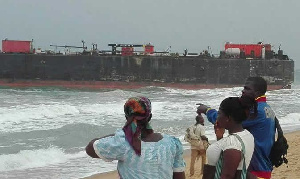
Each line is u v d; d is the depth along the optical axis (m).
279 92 55.19
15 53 57.19
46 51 59.66
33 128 21.12
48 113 26.66
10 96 42.22
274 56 62.25
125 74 58.41
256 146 4.33
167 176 3.39
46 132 19.89
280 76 59.97
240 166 3.69
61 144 17.14
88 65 57.81
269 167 4.48
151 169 3.32
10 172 12.17
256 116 4.30
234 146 3.66
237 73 59.69
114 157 3.33
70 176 11.77
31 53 57.81
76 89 57.44
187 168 12.09
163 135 3.53
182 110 32.34
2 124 22.11
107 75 58.16
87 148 3.40
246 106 3.88
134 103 3.39
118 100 39.97
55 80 57.62
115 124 23.62
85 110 29.16
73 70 57.69
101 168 12.82
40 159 14.03
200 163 12.93
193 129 11.05
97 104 33.97
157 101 41.19
